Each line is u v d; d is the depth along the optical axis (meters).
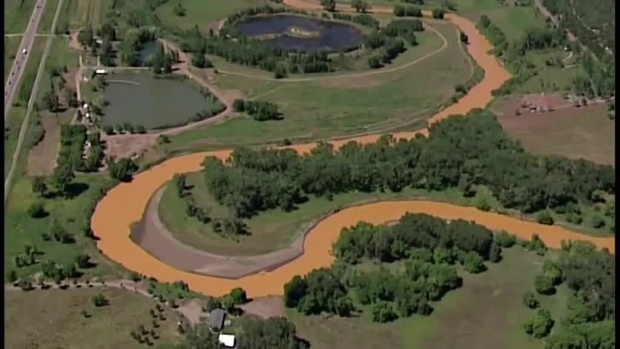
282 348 195.25
